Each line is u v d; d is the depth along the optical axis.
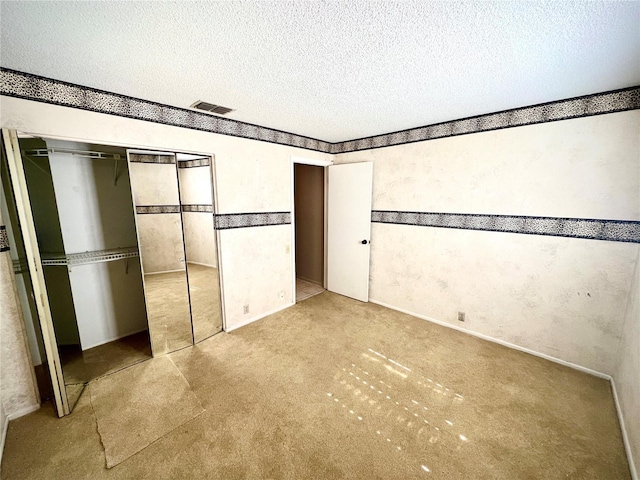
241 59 1.52
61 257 2.21
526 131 2.32
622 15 1.13
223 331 2.88
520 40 1.33
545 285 2.36
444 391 2.01
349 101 2.18
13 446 1.55
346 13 1.13
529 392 2.00
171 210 2.55
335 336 2.80
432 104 2.26
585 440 1.61
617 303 2.06
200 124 2.46
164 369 2.25
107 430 1.66
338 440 1.61
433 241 3.00
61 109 1.79
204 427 1.69
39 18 1.14
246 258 2.98
